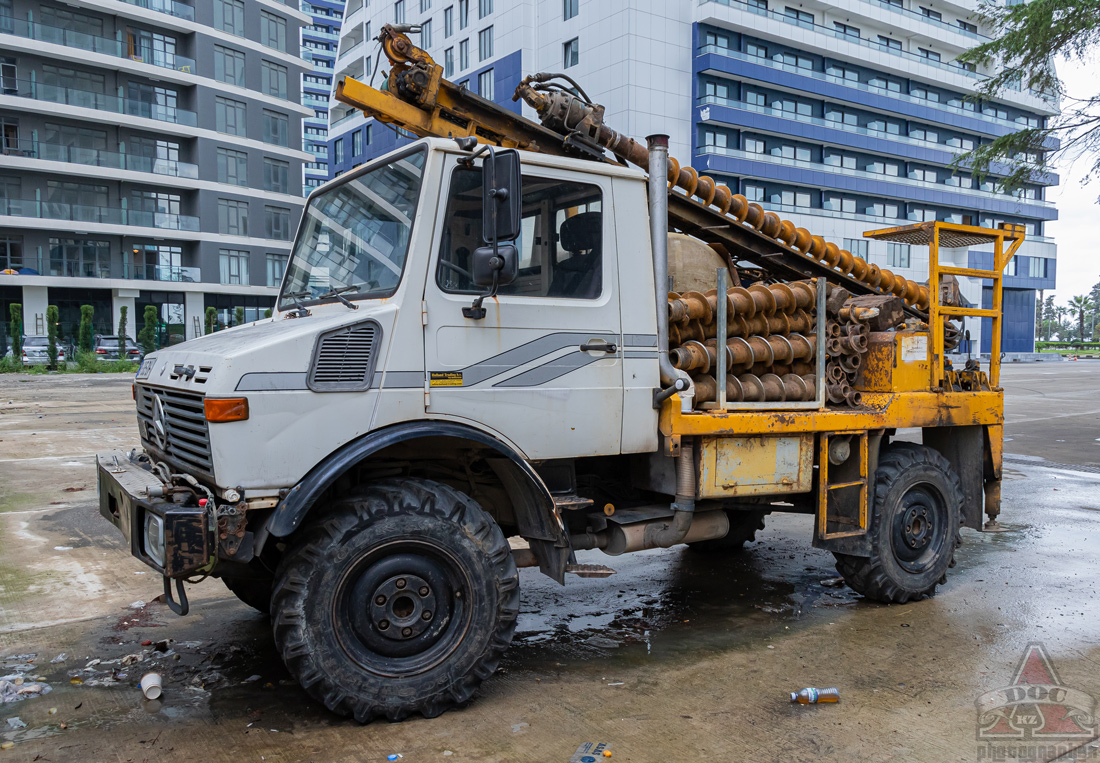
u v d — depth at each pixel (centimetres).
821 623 493
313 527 345
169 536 317
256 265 4750
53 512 783
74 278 4153
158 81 4384
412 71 438
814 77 4747
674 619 502
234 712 366
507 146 477
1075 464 1180
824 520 500
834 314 525
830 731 348
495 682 402
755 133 4691
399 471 400
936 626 486
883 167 5291
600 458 488
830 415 489
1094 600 541
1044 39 1123
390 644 353
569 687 395
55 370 3588
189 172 4438
